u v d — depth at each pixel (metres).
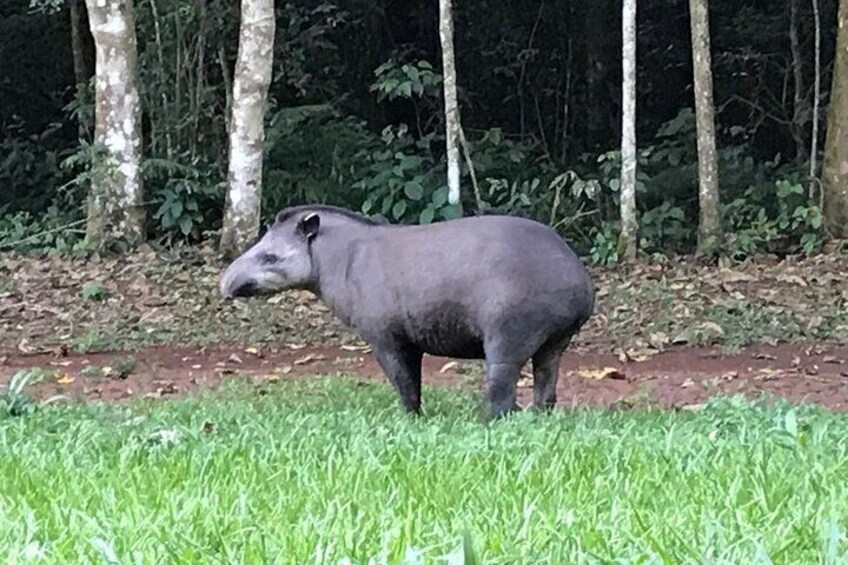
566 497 5.50
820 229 17.41
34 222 19.09
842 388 10.60
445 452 6.71
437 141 21.80
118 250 17.34
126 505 5.44
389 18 23.72
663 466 6.13
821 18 22.22
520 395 10.18
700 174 17.22
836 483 5.66
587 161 22.19
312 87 21.47
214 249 17.30
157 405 9.27
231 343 13.33
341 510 5.16
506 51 24.05
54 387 10.95
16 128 22.78
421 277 8.10
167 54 19.94
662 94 23.81
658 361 12.22
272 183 18.81
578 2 23.88
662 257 16.89
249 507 5.35
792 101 22.53
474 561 3.83
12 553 4.57
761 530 4.70
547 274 7.93
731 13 23.03
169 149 19.36
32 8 21.55
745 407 8.11
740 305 14.10
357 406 9.12
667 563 4.16
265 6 16.75
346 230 8.59
